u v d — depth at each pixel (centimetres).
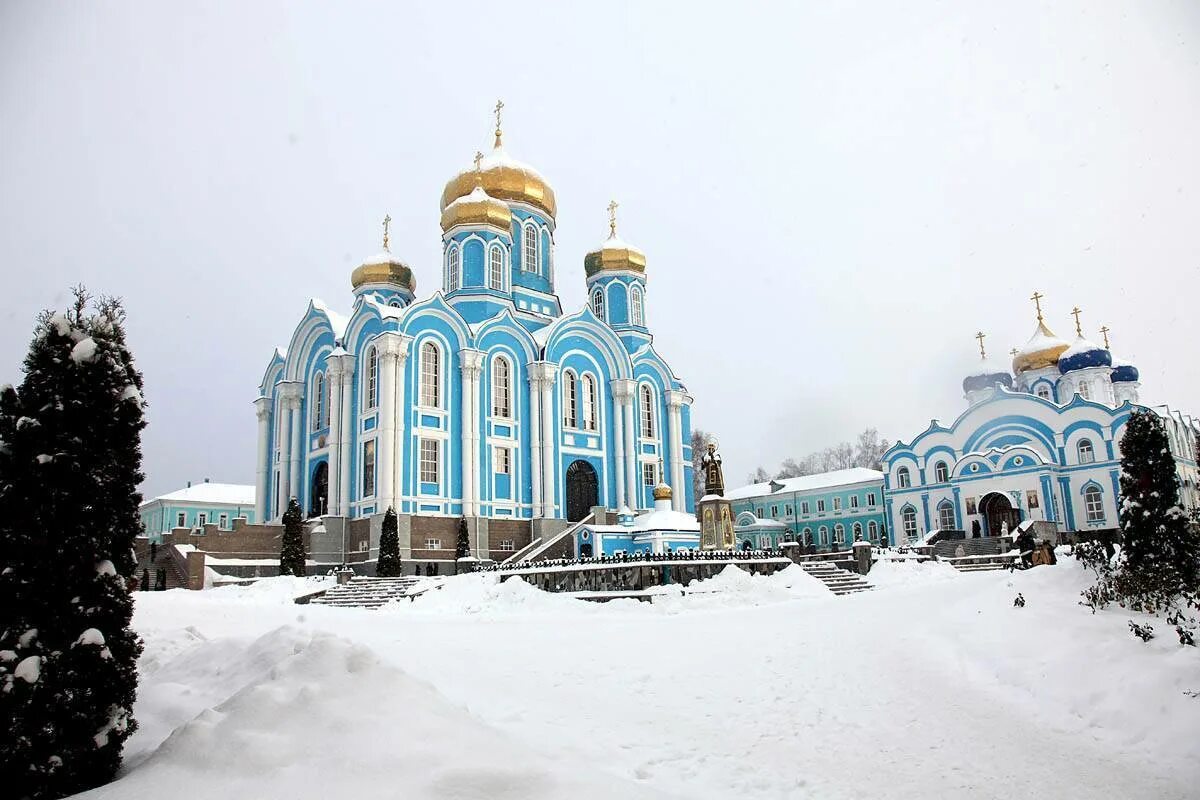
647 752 993
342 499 4516
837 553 4219
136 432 970
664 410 5678
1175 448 6372
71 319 964
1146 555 1603
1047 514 5856
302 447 5109
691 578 2634
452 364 4681
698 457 10388
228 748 804
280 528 4328
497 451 4794
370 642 1717
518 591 2606
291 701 880
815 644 1570
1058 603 1605
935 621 1684
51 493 880
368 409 4538
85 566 890
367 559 4259
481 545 4534
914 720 1106
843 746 1014
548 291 5712
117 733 870
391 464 4278
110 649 889
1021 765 938
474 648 1620
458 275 5238
